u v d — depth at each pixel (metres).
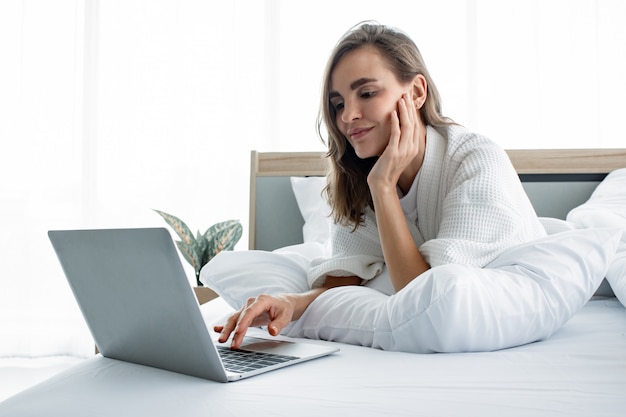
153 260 0.70
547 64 2.81
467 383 0.67
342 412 0.58
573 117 2.79
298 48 3.01
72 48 3.26
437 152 1.30
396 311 0.89
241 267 1.38
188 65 3.12
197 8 3.12
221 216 3.08
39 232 3.20
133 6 3.18
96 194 3.15
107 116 3.18
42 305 3.16
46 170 3.23
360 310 1.00
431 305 0.84
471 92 2.86
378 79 1.24
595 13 2.77
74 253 0.81
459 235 1.09
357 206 1.40
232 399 0.64
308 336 1.09
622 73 2.75
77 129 3.22
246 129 3.05
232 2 3.09
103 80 3.19
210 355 0.71
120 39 3.19
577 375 0.71
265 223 2.30
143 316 0.77
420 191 1.31
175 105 3.12
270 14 3.03
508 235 1.09
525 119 2.82
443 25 2.89
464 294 0.85
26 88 3.25
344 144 1.37
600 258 1.00
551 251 0.99
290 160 2.37
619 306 1.36
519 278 0.94
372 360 0.82
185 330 0.72
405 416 0.56
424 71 1.34
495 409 0.58
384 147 1.29
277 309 1.02
